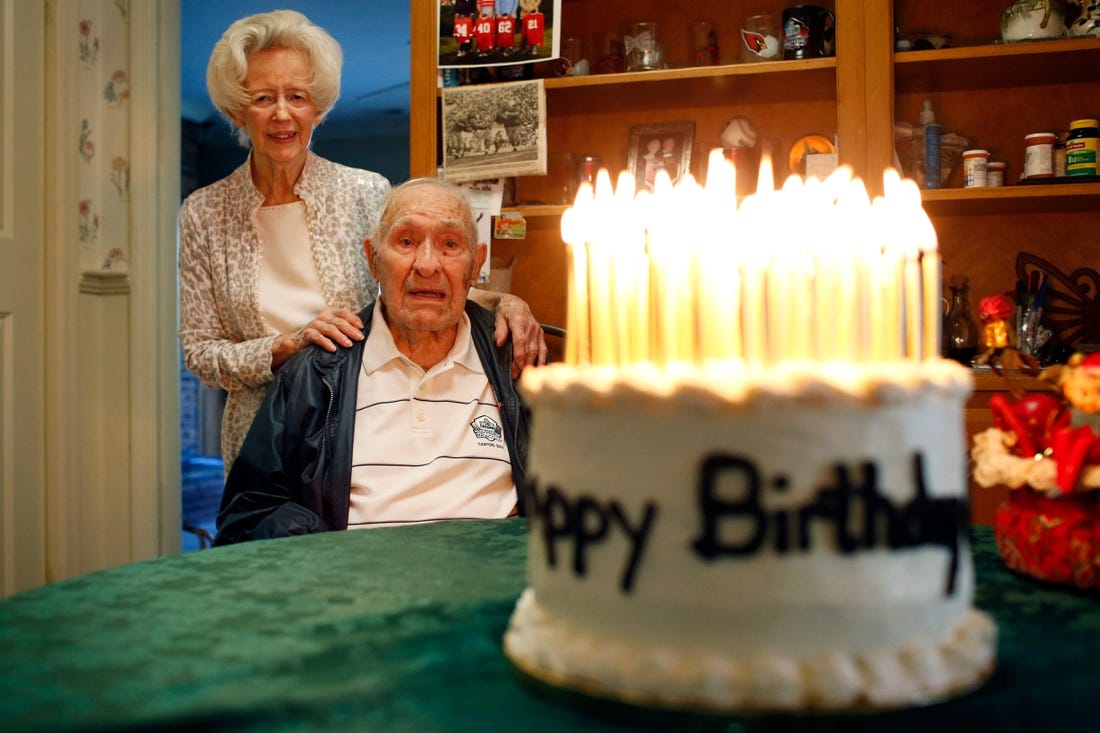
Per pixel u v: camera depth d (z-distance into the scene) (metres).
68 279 2.52
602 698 0.63
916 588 0.65
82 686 0.64
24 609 0.84
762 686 0.61
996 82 2.37
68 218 2.52
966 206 2.31
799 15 2.30
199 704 0.60
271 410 1.60
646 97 2.54
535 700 0.63
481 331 1.71
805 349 0.70
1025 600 0.85
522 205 2.53
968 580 0.71
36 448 2.47
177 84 2.75
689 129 2.54
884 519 0.64
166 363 2.71
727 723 0.59
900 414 0.65
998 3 2.42
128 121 2.64
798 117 2.54
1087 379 0.81
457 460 1.58
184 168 7.15
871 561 0.64
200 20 4.74
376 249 1.68
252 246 1.94
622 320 0.74
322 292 1.92
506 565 1.01
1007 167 2.41
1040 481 0.86
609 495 0.66
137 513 2.64
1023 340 2.24
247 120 1.86
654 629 0.64
